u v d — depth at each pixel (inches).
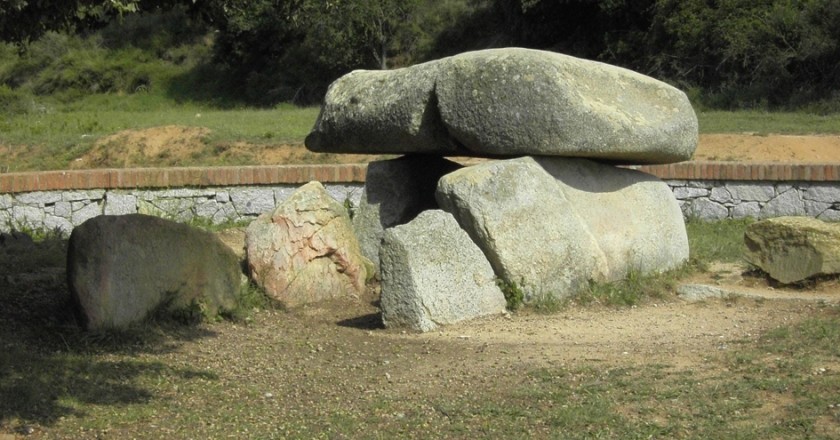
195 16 299.4
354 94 338.3
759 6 879.7
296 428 212.2
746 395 220.2
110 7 253.1
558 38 1053.2
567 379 235.3
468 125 312.8
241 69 1175.0
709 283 339.0
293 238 316.8
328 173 458.0
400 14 1122.0
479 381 237.1
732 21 866.8
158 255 283.9
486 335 277.3
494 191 305.4
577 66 315.6
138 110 1093.8
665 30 930.7
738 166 452.4
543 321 293.1
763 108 772.6
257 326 293.7
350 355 263.1
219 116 765.3
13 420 210.2
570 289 315.9
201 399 230.1
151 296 282.2
